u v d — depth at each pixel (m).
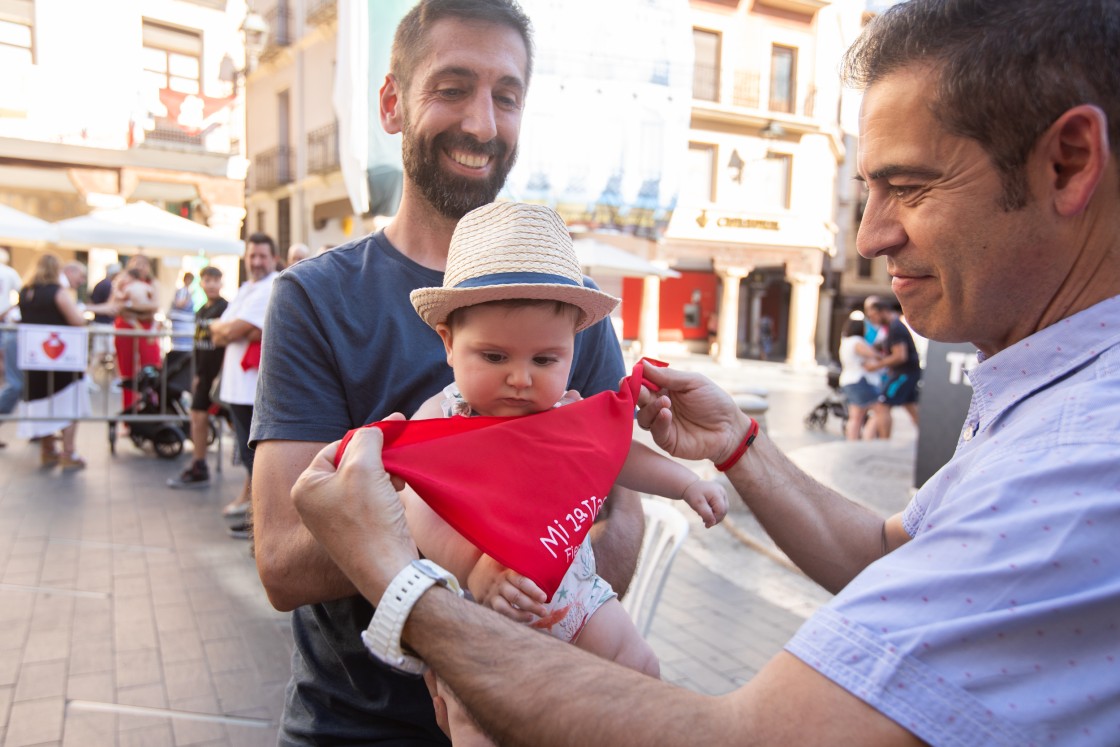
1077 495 0.76
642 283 26.59
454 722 1.11
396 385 1.44
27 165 11.62
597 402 1.34
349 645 1.42
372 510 1.02
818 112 22.50
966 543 0.79
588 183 8.23
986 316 0.98
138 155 11.99
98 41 8.12
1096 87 0.85
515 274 1.23
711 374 21.86
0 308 9.39
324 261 1.51
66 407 7.39
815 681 0.77
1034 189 0.89
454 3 1.51
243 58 10.43
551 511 1.17
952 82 0.90
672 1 8.09
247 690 3.45
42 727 3.10
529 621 1.18
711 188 23.12
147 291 8.75
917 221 0.97
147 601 4.31
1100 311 0.91
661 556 2.70
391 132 1.69
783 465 1.51
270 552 1.32
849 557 1.43
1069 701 0.72
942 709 0.73
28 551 4.98
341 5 4.59
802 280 25.47
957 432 6.13
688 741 0.78
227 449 8.39
